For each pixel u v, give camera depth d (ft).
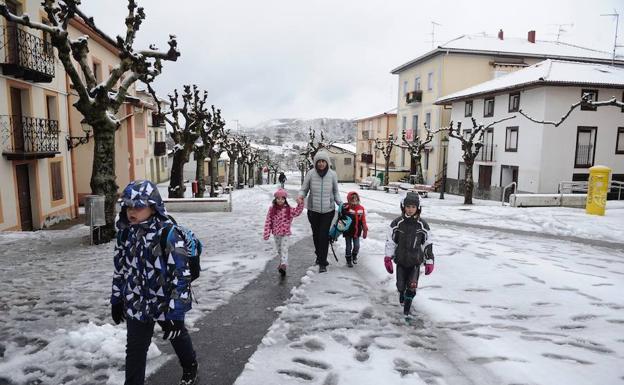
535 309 15.65
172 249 8.49
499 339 12.94
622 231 38.52
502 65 120.16
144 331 8.77
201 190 76.84
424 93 130.62
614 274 21.50
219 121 91.91
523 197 60.70
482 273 20.75
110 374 10.73
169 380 10.57
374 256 24.48
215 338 13.16
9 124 45.34
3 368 11.05
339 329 13.85
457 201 82.89
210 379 10.66
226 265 22.48
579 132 81.51
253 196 91.35
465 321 14.47
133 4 30.04
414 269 14.46
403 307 15.78
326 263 21.08
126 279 8.74
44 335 13.15
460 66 119.96
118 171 86.89
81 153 76.28
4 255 26.04
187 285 8.62
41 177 52.54
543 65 89.92
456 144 111.86
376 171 153.79
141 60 30.45
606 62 123.75
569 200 62.18
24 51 46.52
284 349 12.40
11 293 17.53
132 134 88.58
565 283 19.03
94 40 73.87
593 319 14.61
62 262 23.76
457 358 11.76
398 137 153.07
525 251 28.12
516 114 87.76
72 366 11.18
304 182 20.61
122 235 8.80
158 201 8.58
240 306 16.06
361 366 11.31
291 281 19.42
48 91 54.85
